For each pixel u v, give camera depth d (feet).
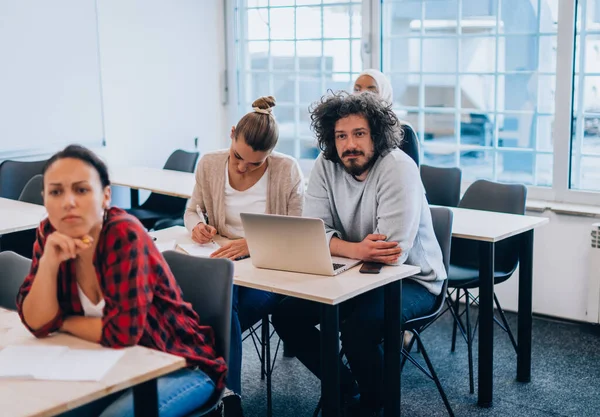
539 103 14.78
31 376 5.44
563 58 14.11
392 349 8.82
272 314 10.01
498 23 15.02
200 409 6.66
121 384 5.38
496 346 13.12
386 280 8.33
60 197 6.01
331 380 7.98
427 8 15.94
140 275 6.08
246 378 11.80
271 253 8.61
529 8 14.58
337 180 9.64
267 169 10.37
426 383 11.60
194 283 7.31
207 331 6.96
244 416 10.46
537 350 12.89
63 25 16.05
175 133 18.71
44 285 6.13
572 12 13.87
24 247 12.44
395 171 9.02
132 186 14.49
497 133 15.43
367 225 9.36
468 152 15.89
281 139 18.85
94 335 6.14
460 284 11.30
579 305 14.06
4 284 7.80
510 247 11.87
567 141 14.33
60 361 5.71
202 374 6.65
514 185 12.14
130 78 17.53
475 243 12.20
